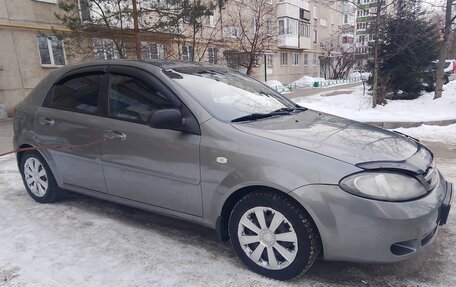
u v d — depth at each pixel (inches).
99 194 135.5
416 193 89.4
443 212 95.2
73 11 492.4
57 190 154.6
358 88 800.9
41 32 486.3
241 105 121.3
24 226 134.6
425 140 270.5
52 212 147.3
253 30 869.8
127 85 126.5
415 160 98.1
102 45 475.8
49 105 147.5
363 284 96.4
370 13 453.4
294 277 96.0
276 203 94.7
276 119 117.3
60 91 146.3
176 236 125.3
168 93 116.3
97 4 437.1
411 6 466.9
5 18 491.8
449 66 1125.7
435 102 421.7
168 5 454.0
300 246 92.7
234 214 103.2
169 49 543.8
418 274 100.6
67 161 140.9
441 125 324.2
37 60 531.8
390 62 474.6
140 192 122.4
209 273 102.2
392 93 488.4
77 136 134.7
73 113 137.3
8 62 501.7
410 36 430.6
